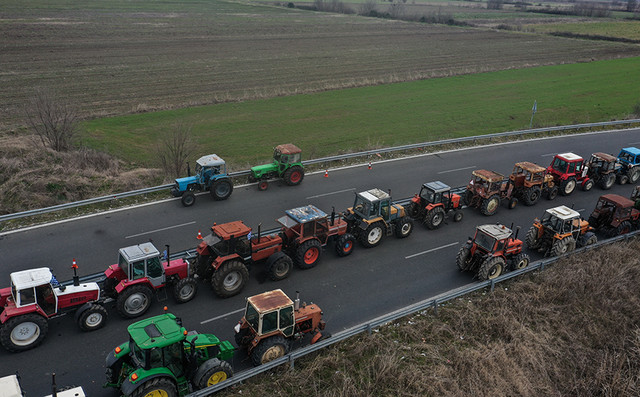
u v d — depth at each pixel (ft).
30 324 50.03
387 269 69.31
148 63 214.07
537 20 422.41
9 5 322.55
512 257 68.74
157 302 59.47
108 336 53.16
